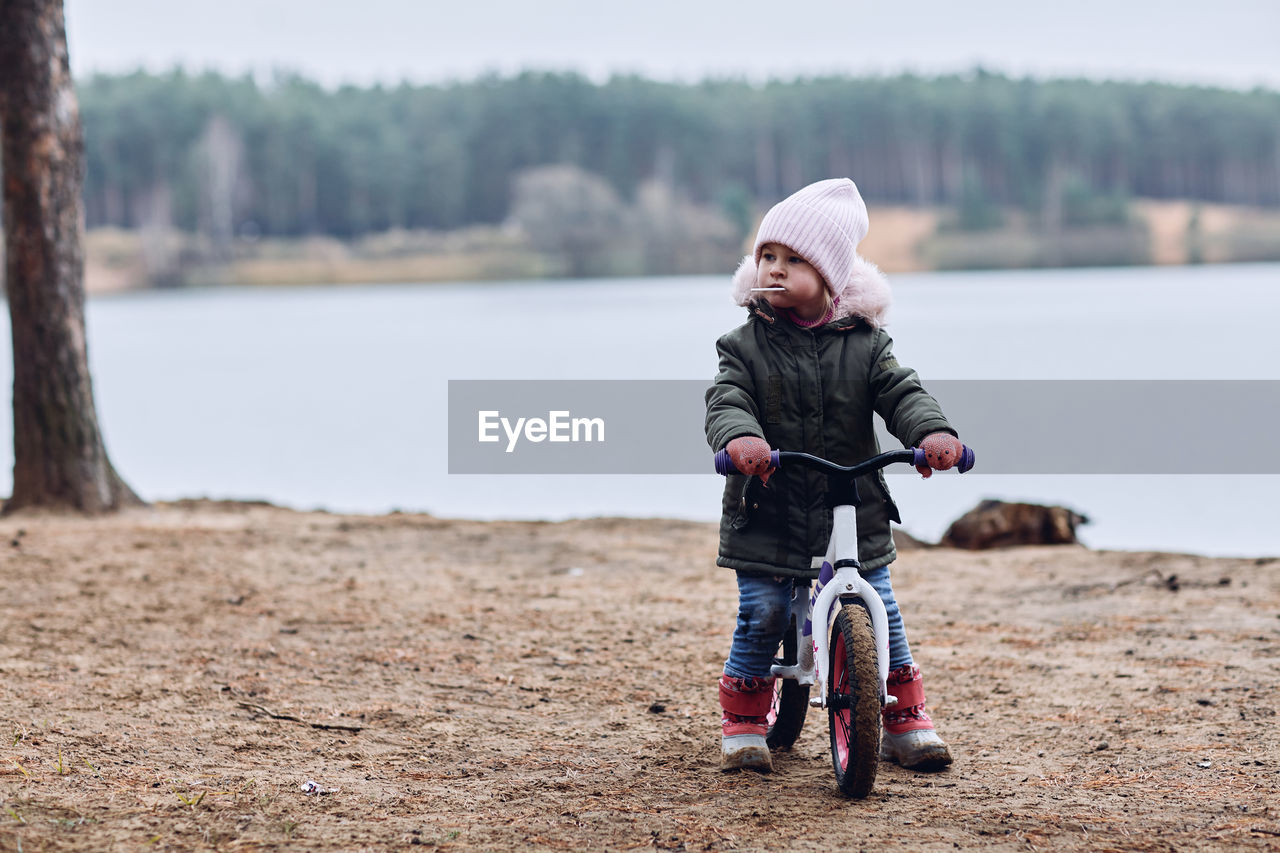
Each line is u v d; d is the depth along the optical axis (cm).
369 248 11075
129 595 681
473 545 871
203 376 2973
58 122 968
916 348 3038
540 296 6925
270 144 11688
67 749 423
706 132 11725
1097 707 486
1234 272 8525
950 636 602
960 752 443
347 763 424
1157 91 12838
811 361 405
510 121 11744
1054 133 11988
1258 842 341
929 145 12031
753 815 372
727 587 726
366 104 12694
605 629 623
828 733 474
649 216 10256
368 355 3425
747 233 10325
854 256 412
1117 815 369
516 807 380
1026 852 339
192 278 10188
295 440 1969
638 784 406
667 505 1420
